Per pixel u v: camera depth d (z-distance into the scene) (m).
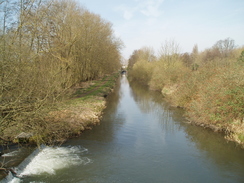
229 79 12.31
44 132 10.78
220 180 7.64
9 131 10.12
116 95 29.83
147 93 31.97
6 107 7.83
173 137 12.12
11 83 7.79
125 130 13.38
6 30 11.31
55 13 17.86
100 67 35.94
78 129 12.59
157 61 38.91
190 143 11.17
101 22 34.91
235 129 11.86
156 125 14.52
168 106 21.16
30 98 9.20
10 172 7.45
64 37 20.25
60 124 11.73
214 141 11.32
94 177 7.73
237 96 11.48
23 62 8.84
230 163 8.91
